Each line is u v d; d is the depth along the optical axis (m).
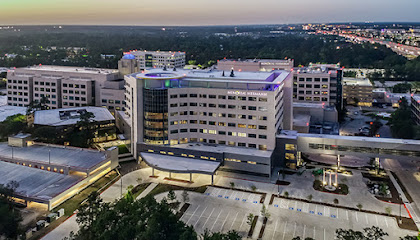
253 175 141.50
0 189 105.00
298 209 114.31
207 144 154.88
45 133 160.50
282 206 116.38
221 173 143.62
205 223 105.38
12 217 93.56
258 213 111.69
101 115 191.12
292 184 134.12
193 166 137.38
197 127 157.25
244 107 147.50
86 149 154.38
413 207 115.38
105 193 124.94
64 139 172.75
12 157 142.62
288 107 175.75
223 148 149.25
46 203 109.38
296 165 148.88
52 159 141.00
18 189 116.94
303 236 98.50
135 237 86.88
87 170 129.12
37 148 155.50
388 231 100.88
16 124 171.38
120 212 98.25
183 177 140.00
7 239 90.50
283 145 149.38
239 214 111.00
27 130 173.12
